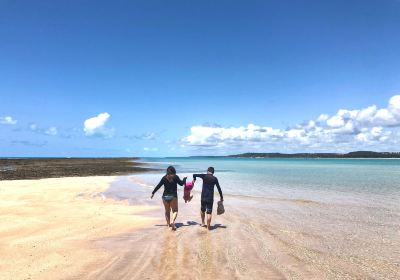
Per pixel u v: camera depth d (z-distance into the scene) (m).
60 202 18.30
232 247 9.96
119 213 15.36
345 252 9.53
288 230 12.17
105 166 72.38
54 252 9.29
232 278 7.50
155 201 19.66
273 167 71.75
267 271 7.97
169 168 12.55
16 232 11.36
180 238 11.00
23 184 28.06
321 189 25.33
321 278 7.58
